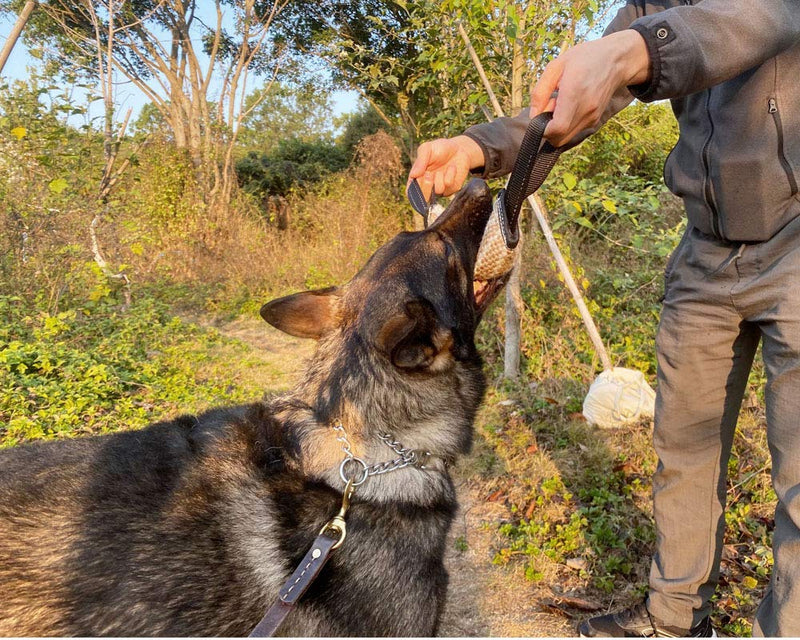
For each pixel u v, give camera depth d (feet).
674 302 7.73
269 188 68.54
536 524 11.50
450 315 7.06
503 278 7.64
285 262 37.93
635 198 16.52
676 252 7.96
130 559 5.68
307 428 6.75
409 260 7.13
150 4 53.36
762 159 6.33
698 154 6.97
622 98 7.26
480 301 7.64
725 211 6.75
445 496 6.84
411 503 6.48
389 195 42.16
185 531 5.90
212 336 26.50
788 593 5.63
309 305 7.50
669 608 7.74
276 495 6.28
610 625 8.46
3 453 6.78
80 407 16.10
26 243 24.44
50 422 15.30
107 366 19.31
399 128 47.80
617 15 8.07
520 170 6.15
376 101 48.32
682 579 7.71
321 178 62.85
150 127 46.44
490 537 11.63
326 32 51.65
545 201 17.85
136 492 6.08
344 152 71.82
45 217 24.59
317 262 37.27
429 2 17.95
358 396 6.72
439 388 7.02
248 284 36.29
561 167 16.79
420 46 19.81
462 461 14.15
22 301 22.57
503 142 8.35
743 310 6.89
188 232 40.81
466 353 7.27
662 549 7.92
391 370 6.77
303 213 48.83
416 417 6.82
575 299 16.29
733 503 11.55
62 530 5.78
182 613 5.62
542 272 22.02
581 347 19.06
